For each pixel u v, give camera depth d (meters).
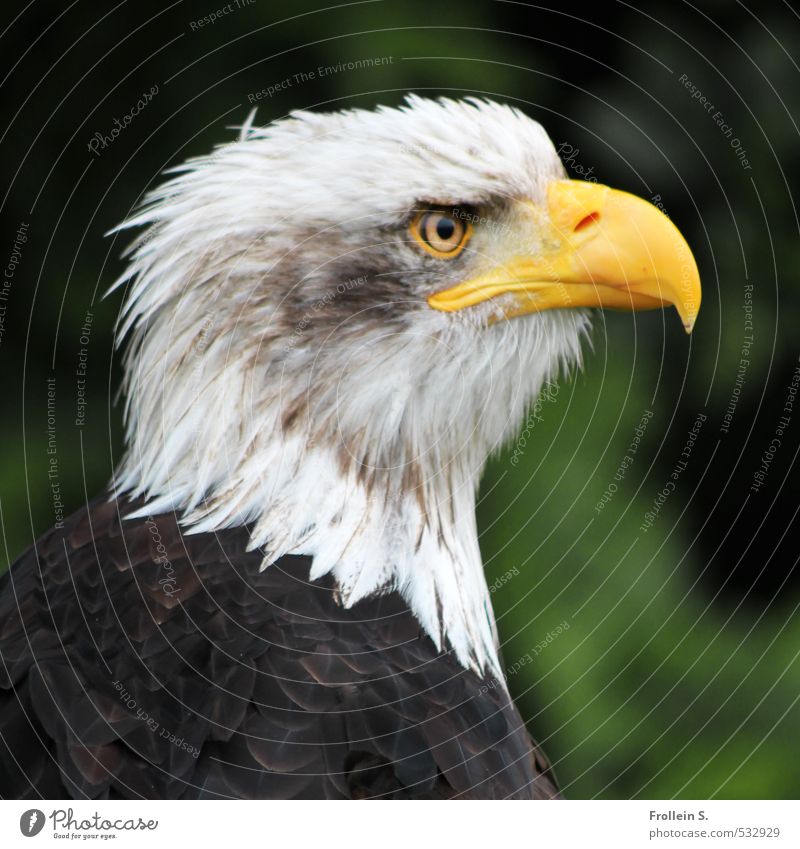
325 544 5.65
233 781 4.64
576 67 11.16
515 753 5.38
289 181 5.79
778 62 11.23
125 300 7.19
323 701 4.93
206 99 10.83
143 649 5.06
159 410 5.88
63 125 10.98
